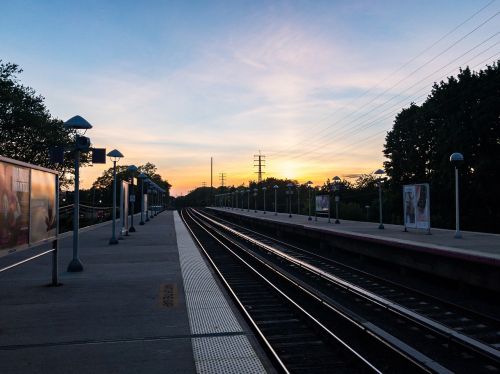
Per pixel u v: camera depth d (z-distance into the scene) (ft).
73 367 18.75
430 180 146.20
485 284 41.57
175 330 24.20
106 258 54.70
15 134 147.74
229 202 448.65
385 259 61.31
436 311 35.04
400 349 22.12
